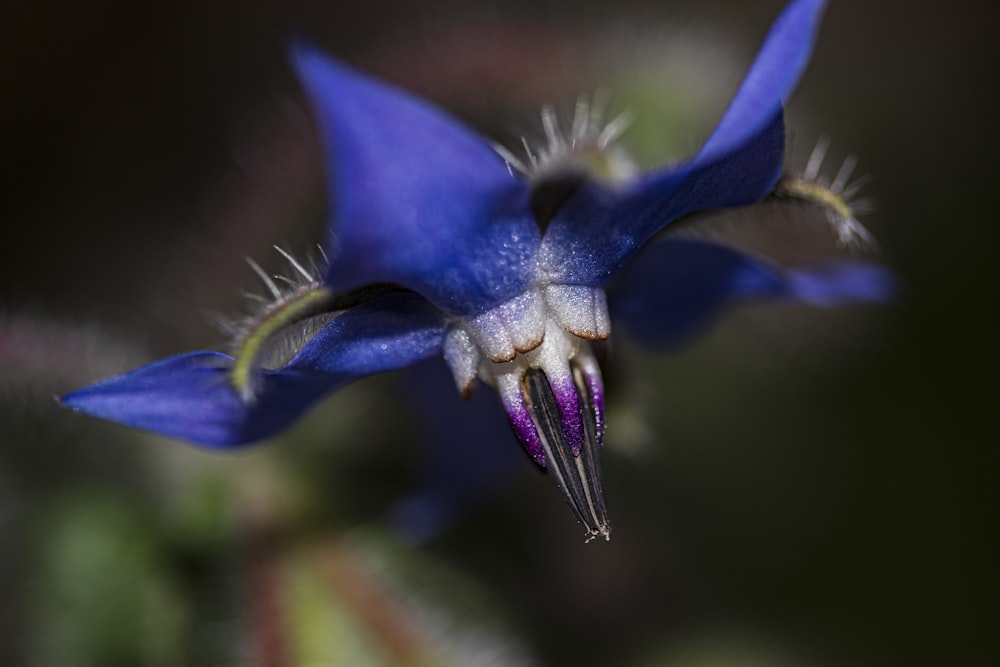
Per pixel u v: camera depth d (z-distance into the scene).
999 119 0.19
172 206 0.17
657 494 0.17
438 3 0.18
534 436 0.10
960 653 0.17
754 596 0.17
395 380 0.12
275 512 0.12
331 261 0.10
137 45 0.17
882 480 0.18
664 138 0.13
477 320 0.10
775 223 0.12
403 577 0.12
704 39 0.13
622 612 0.14
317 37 0.18
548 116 0.12
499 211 0.09
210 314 0.13
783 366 0.16
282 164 0.13
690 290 0.11
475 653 0.12
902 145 0.19
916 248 0.18
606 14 0.18
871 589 0.17
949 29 0.19
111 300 0.17
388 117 0.09
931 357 0.18
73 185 0.17
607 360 0.10
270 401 0.10
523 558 0.13
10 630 0.12
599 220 0.10
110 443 0.13
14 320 0.12
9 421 0.13
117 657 0.12
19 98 0.17
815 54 0.19
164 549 0.12
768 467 0.17
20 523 0.13
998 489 0.17
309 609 0.12
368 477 0.13
